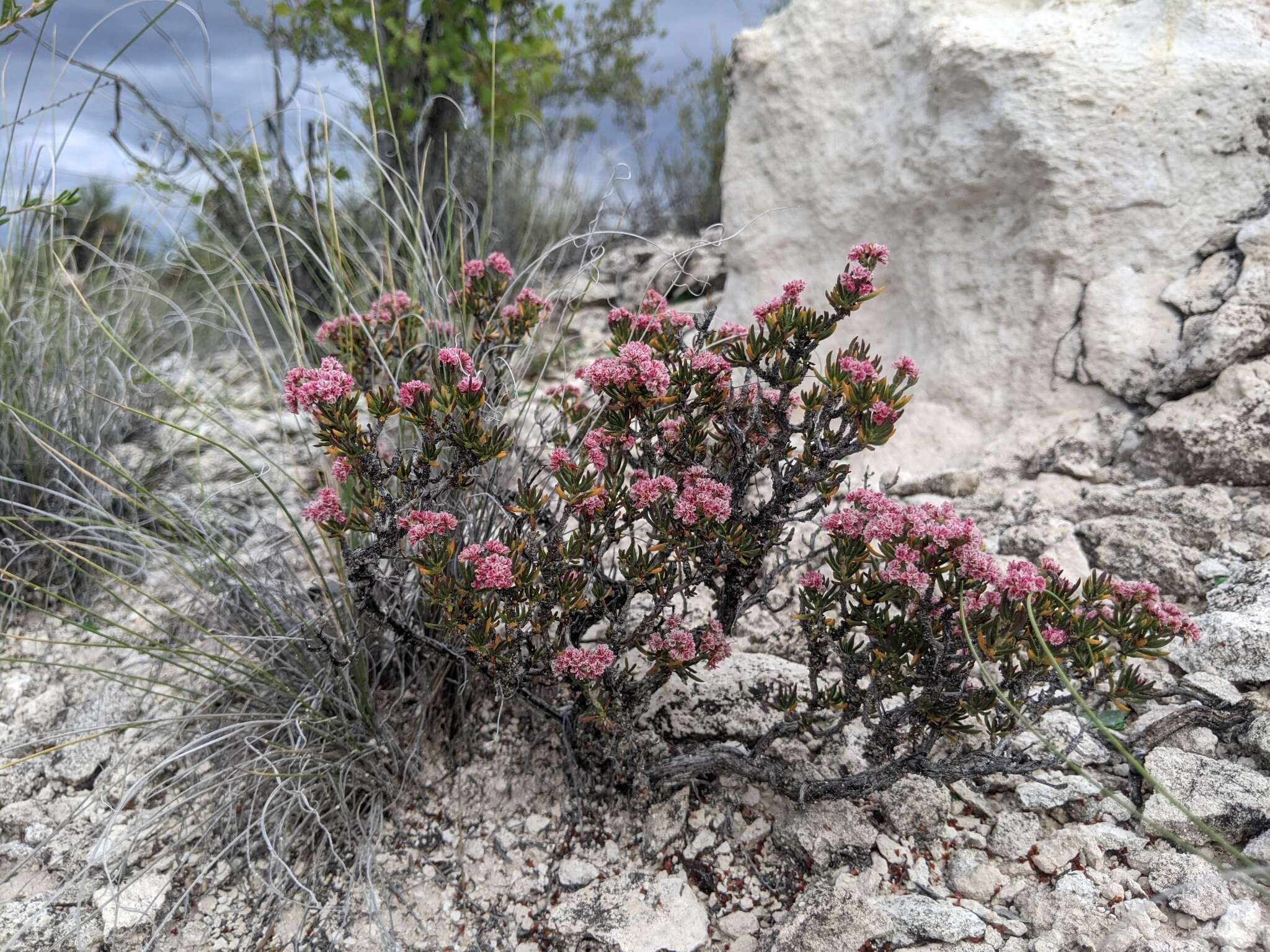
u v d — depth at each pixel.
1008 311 0.75
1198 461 0.62
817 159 0.87
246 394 0.88
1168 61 0.69
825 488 0.43
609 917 0.43
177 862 0.48
